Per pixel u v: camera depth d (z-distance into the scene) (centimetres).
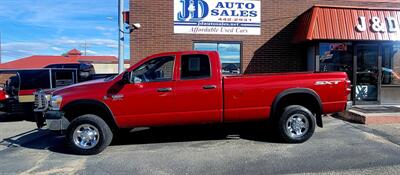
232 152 694
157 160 652
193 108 729
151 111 720
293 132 757
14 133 957
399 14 1194
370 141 761
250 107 743
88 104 711
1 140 864
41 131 978
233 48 1302
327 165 599
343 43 1223
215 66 738
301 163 614
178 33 1279
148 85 721
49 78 1201
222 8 1290
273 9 1312
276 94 749
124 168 611
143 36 1269
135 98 715
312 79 759
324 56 1221
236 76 754
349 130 874
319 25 1146
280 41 1316
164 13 1273
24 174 588
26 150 756
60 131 728
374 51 1232
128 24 1288
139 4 1265
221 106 736
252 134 852
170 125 737
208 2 1284
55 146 787
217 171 581
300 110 752
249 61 1306
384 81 1257
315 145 735
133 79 718
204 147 740
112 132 737
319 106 761
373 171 564
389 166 588
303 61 1325
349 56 1227
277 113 763
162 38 1273
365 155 655
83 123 704
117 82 718
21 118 1271
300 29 1241
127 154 701
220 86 734
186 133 877
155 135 866
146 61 729
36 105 841
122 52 1227
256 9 1305
